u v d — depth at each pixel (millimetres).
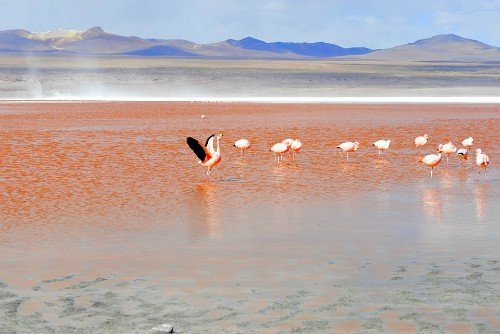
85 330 8750
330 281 10719
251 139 33719
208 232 14289
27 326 8906
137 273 11305
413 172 23016
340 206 17031
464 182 20781
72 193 18891
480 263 11656
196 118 48062
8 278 11062
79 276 11164
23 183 20453
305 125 41594
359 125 41469
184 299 9938
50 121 44781
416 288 10297
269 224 15008
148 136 34719
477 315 9117
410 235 13828
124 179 21344
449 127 40094
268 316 9188
